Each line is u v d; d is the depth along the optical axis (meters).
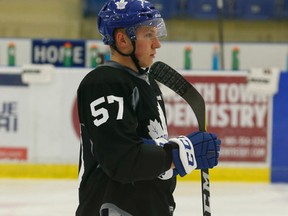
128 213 4.96
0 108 17.88
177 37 27.42
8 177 17.98
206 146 5.03
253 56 25.39
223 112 17.91
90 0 27.27
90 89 4.89
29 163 17.98
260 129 17.91
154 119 5.07
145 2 5.12
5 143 17.94
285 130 17.88
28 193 15.70
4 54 24.83
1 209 13.73
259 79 17.75
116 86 4.87
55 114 17.91
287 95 17.81
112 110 4.77
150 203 5.02
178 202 14.73
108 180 5.01
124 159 4.68
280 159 17.89
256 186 17.25
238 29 27.55
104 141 4.72
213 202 14.85
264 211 13.99
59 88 17.88
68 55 23.58
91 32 27.44
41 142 17.92
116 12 5.05
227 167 17.89
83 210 5.14
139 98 5.00
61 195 15.48
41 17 27.44
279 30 27.53
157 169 4.79
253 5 27.44
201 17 27.34
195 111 5.55
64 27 27.45
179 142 4.89
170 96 17.70
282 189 16.89
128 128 4.77
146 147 4.77
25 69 17.78
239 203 14.81
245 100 17.88
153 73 5.43
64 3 27.39
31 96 17.89
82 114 5.00
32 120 17.91
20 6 27.47
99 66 5.07
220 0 21.66
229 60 25.28
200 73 17.89
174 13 27.31
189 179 17.69
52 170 17.98
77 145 17.95
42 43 24.31
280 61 25.38
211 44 25.02
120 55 5.14
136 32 5.05
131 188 4.98
